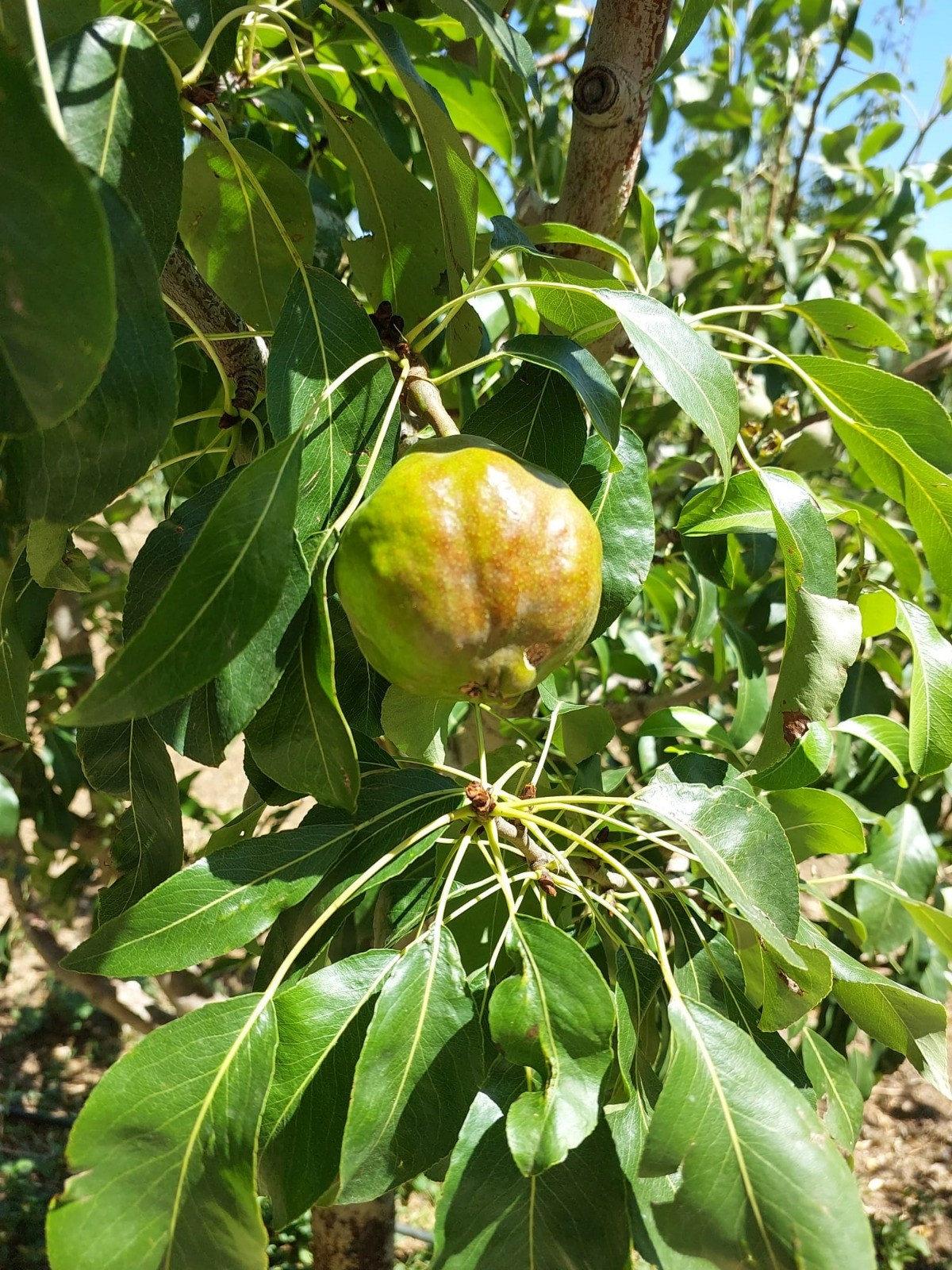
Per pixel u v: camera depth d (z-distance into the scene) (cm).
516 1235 24
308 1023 26
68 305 17
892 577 65
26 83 16
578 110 35
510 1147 22
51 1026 141
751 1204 23
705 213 84
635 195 44
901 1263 106
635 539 31
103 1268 22
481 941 36
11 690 29
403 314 38
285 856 28
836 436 59
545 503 24
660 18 34
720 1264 23
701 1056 25
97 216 16
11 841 79
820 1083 38
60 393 18
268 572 22
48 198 16
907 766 53
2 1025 140
